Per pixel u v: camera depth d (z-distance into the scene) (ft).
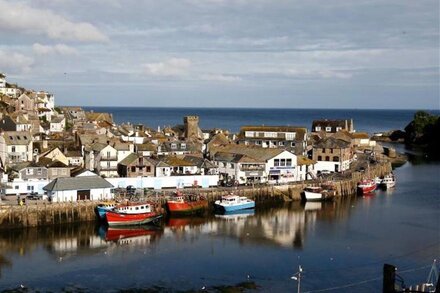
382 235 332.80
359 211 408.87
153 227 354.54
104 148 455.22
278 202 443.32
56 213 349.82
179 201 387.75
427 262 277.44
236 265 270.46
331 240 320.91
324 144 565.12
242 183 463.01
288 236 329.93
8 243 307.17
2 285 238.89
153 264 271.69
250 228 352.28
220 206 402.52
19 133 468.75
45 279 247.91
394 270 143.84
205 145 602.03
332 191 456.86
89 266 267.80
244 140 610.24
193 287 238.68
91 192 378.53
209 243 312.91
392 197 469.16
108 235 330.54
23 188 387.14
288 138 603.67
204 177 446.60
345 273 259.39
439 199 458.50
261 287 239.50
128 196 393.70
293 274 257.14
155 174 444.96
